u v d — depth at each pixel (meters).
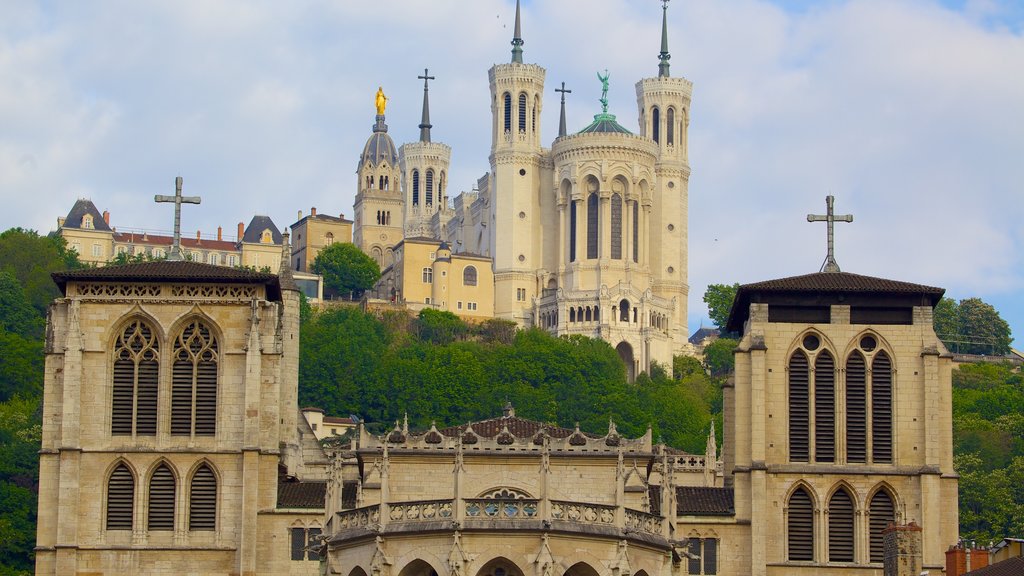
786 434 170.62
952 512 169.25
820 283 172.75
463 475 130.62
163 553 169.38
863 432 170.88
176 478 170.75
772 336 172.12
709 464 198.50
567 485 153.88
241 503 170.00
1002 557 135.62
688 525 168.25
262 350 173.12
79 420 170.88
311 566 169.25
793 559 168.88
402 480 153.50
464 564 127.81
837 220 183.50
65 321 172.50
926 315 172.12
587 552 129.75
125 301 172.88
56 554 168.62
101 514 170.38
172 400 172.38
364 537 130.88
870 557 168.75
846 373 171.62
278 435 173.62
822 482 169.50
